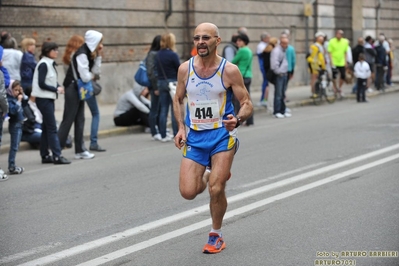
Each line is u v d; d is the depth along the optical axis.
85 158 33.34
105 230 19.98
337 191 23.97
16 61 38.56
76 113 33.06
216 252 17.41
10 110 28.75
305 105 59.69
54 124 31.61
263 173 27.66
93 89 34.97
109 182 27.11
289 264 16.38
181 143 17.36
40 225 20.78
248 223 20.12
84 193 25.19
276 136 39.09
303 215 20.84
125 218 21.30
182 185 16.98
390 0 97.88
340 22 87.31
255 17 70.62
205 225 20.17
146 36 59.25
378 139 36.28
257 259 16.81
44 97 31.22
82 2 53.25
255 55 71.06
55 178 28.36
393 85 79.69
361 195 23.27
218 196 17.00
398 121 44.53
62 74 51.94
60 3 51.50
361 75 60.66
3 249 18.38
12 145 29.47
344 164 29.11
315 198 23.00
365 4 91.12
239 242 18.30
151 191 25.14
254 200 22.91
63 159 31.88
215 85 16.97
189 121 17.33
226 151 17.06
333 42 63.69
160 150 35.56
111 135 42.03
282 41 49.50
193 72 17.09
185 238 18.88
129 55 57.88
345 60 64.69
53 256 17.64
